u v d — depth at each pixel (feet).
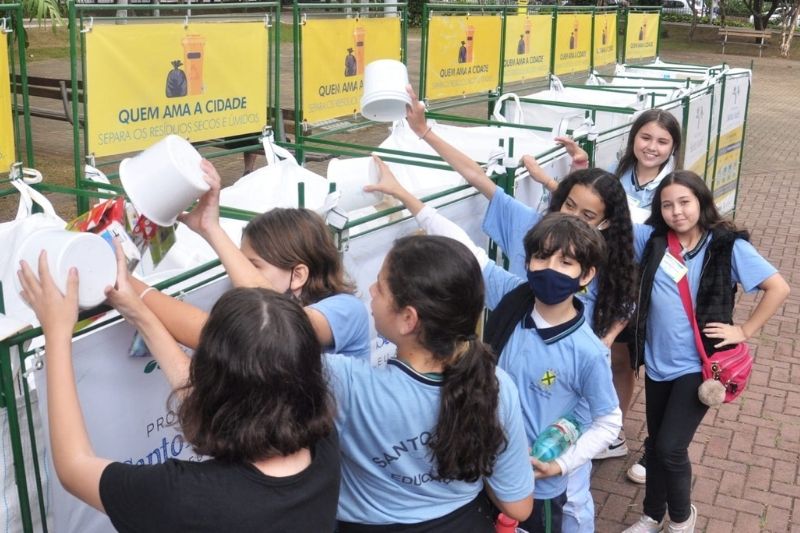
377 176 9.68
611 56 27.17
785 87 68.85
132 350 6.29
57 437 4.97
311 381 4.83
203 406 4.70
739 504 13.00
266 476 4.75
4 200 21.33
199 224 6.94
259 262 6.98
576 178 9.71
